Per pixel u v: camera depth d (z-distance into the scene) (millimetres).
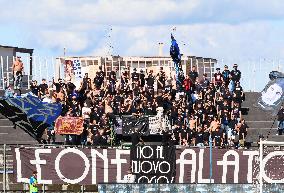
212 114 85062
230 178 73375
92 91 89562
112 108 85375
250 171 73438
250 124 93000
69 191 75188
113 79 91312
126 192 67062
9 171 76000
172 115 85500
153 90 89875
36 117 80688
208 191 66562
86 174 74250
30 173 74438
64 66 100750
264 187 66625
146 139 82875
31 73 103875
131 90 90375
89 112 84938
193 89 90188
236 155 73438
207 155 73438
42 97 91625
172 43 92250
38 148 74375
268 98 79938
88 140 82125
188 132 81875
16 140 89500
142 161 73625
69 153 74438
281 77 79938
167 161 73312
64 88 89062
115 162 74062
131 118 82500
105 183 67188
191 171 73438
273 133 91500
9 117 81750
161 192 66875
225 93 85875
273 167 72625
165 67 106812
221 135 80500
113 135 82562
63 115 86250
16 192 75500
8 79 101250
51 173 74375
